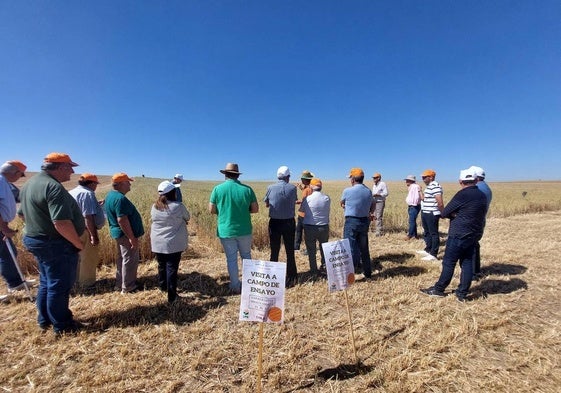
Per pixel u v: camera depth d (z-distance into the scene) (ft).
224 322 13.65
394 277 19.51
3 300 15.72
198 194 82.89
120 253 16.93
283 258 24.84
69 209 11.66
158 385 9.68
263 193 93.45
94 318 13.85
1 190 14.88
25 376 10.04
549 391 9.43
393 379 9.98
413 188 31.55
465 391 9.48
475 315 14.24
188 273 20.49
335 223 38.83
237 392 9.44
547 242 29.60
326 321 13.69
